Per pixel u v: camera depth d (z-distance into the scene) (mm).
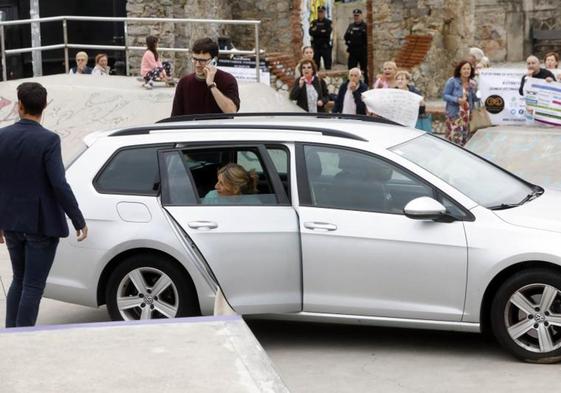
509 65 50500
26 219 12727
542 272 12258
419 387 11805
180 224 13258
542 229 12383
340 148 13289
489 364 12562
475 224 12547
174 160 13672
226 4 43750
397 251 12711
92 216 13633
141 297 13531
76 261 13711
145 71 28578
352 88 25391
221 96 17344
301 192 13195
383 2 41312
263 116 15469
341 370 12516
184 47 37406
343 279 12930
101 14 38781
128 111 27109
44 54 39062
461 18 41281
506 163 24984
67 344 10594
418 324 12742
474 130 26438
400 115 23969
